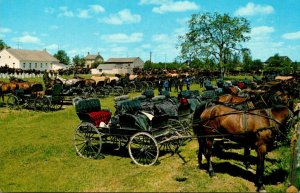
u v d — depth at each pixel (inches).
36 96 819.4
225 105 367.9
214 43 2479.1
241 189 330.0
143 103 522.9
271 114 346.3
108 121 457.1
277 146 481.1
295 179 339.6
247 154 392.5
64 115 762.8
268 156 442.3
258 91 606.2
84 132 439.8
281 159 424.5
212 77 2177.7
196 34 2529.5
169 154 455.8
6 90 866.8
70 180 356.8
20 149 475.5
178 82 1423.5
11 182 352.8
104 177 364.8
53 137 556.1
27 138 550.3
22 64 3651.6
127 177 363.9
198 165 403.2
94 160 424.8
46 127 637.3
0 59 3673.7
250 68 3201.3
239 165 408.2
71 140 534.6
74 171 385.1
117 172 379.6
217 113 362.9
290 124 359.9
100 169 390.0
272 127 336.2
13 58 3614.7
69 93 882.1
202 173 378.3
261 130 333.4
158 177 364.2
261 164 334.6
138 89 1355.8
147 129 408.8
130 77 1433.3
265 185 347.9
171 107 495.8
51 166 404.2
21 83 896.9
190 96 607.5
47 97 808.9
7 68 2206.0
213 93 607.5
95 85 1098.7
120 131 416.2
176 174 373.4
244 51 2500.0
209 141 371.6
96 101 468.4
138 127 403.5
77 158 434.3
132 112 436.8
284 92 502.0
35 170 390.3
